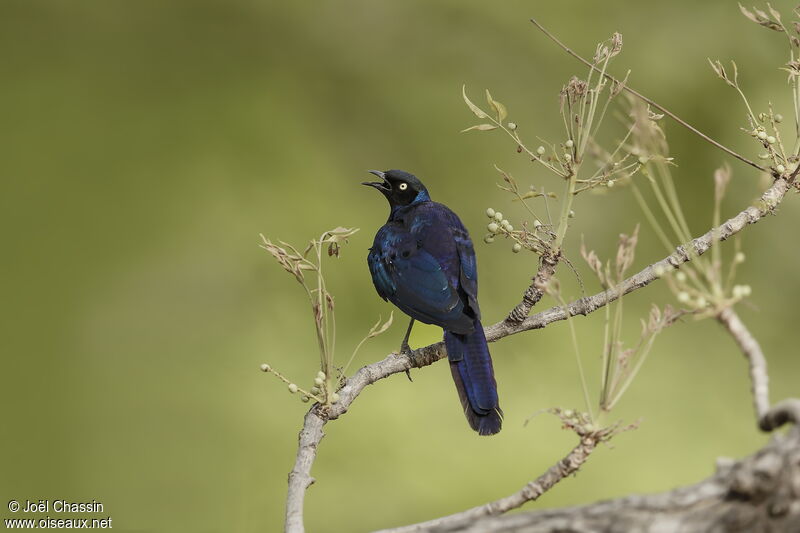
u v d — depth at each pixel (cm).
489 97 549
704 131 1509
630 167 546
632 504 362
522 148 562
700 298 395
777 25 597
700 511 351
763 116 600
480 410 585
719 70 611
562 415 440
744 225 575
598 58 547
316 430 531
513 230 579
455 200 1509
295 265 539
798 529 332
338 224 1444
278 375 533
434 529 375
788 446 341
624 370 445
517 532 367
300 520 483
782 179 579
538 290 589
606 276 455
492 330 611
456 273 703
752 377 384
